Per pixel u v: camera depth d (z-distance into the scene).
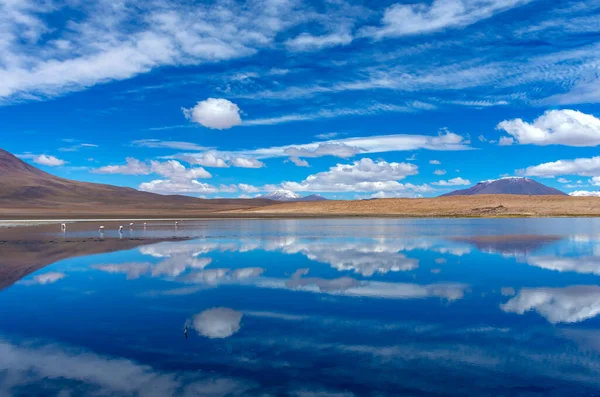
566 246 29.33
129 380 7.61
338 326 10.64
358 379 7.65
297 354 8.78
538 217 95.50
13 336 10.01
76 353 8.92
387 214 118.56
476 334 10.04
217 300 13.38
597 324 10.83
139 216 108.56
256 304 12.88
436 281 16.47
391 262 21.66
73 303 13.12
